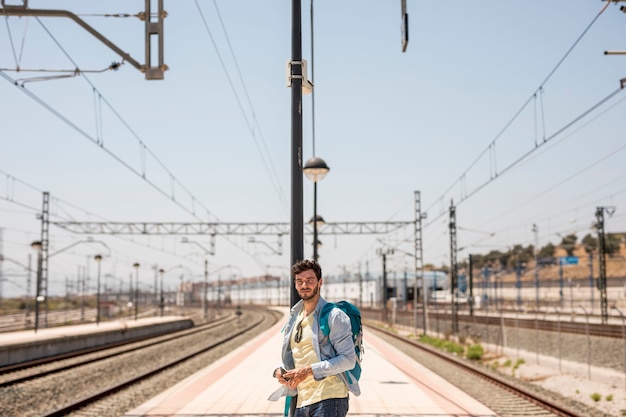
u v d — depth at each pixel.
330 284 130.62
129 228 46.91
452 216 49.28
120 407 14.84
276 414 11.30
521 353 35.25
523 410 15.20
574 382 24.12
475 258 139.75
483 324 51.44
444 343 42.22
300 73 7.14
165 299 149.50
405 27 7.75
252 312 119.81
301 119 7.11
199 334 54.22
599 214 49.38
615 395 20.67
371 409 11.98
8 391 17.62
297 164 7.00
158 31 10.57
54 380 20.72
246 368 19.16
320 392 4.52
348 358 4.41
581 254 130.25
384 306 72.81
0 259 46.06
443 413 11.54
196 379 16.45
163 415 11.24
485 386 20.03
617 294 76.50
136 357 31.03
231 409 11.82
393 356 25.28
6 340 26.78
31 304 119.62
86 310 101.06
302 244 6.88
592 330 36.72
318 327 4.53
